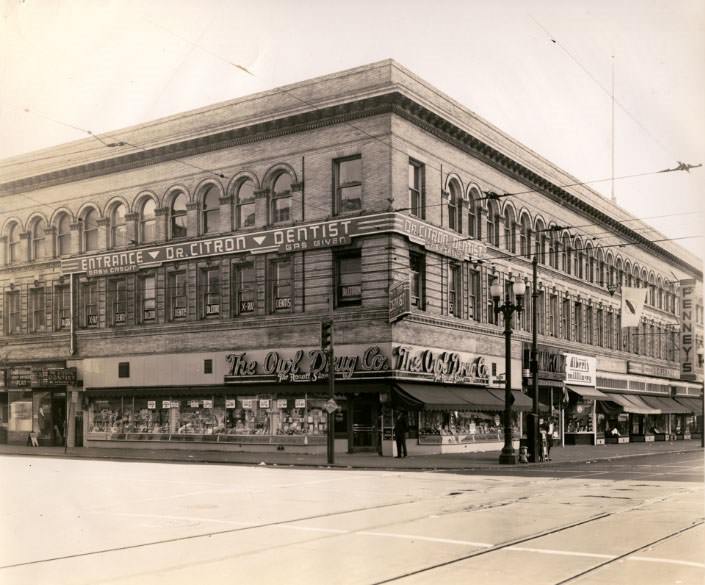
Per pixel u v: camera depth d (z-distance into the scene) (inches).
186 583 379.2
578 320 2007.9
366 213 1342.3
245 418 1469.0
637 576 381.7
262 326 1449.3
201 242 1521.9
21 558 445.4
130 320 1631.4
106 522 574.9
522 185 1739.7
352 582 374.0
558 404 1914.4
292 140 1433.3
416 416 1385.3
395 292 1299.2
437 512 611.8
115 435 1622.8
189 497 729.0
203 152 1541.6
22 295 1787.6
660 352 2501.2
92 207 1701.5
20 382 1753.2
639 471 1072.8
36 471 1048.8
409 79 1360.7
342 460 1232.2
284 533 516.7
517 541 477.4
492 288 1219.2
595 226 2100.1
